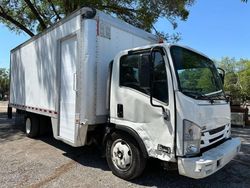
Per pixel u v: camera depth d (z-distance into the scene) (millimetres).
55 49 6859
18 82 9859
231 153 5012
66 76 6309
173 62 4648
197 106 4598
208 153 4672
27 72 8922
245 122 14469
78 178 5352
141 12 14328
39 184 5008
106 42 5836
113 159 5500
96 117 5625
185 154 4434
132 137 5164
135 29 6602
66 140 6207
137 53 5102
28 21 17156
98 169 5883
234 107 14727
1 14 15594
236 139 5664
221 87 5832
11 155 6898
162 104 4656
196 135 4508
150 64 4598
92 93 5570
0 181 5125
